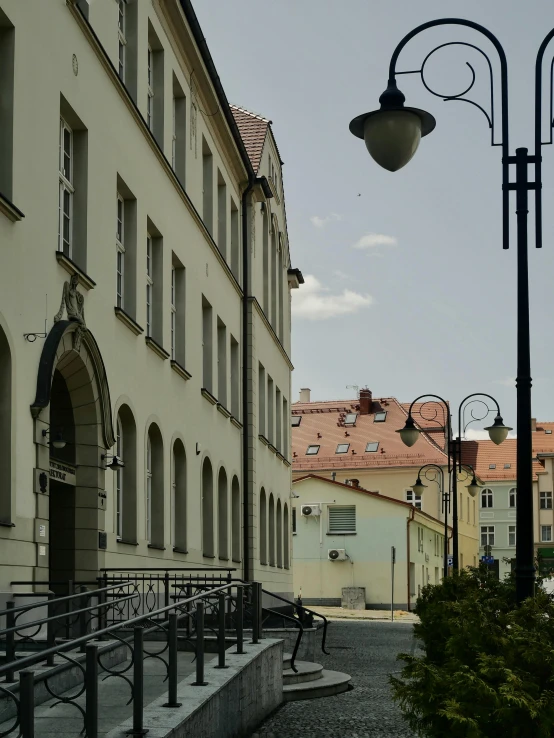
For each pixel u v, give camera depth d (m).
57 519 17.28
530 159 12.28
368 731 13.24
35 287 14.72
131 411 19.81
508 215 12.42
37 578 14.45
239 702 12.04
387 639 31.89
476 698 7.61
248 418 33.12
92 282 17.14
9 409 13.68
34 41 14.94
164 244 22.67
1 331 13.46
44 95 15.30
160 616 17.88
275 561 38.84
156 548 21.39
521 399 11.84
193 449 25.28
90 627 15.26
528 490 11.66
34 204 14.77
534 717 7.21
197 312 26.08
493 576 16.02
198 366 26.05
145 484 20.70
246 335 33.44
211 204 29.02
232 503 32.00
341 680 17.86
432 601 15.84
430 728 8.00
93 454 17.39
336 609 61.69
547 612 8.87
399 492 78.81
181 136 25.39
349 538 65.81
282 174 41.91
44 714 9.05
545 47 12.16
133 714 8.21
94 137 17.77
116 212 19.12
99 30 18.52
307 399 94.75
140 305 20.70
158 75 23.14
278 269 41.94
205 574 26.12
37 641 11.32
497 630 8.45
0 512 13.57
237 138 30.75
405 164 11.54
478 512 100.81
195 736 9.20
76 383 16.94
